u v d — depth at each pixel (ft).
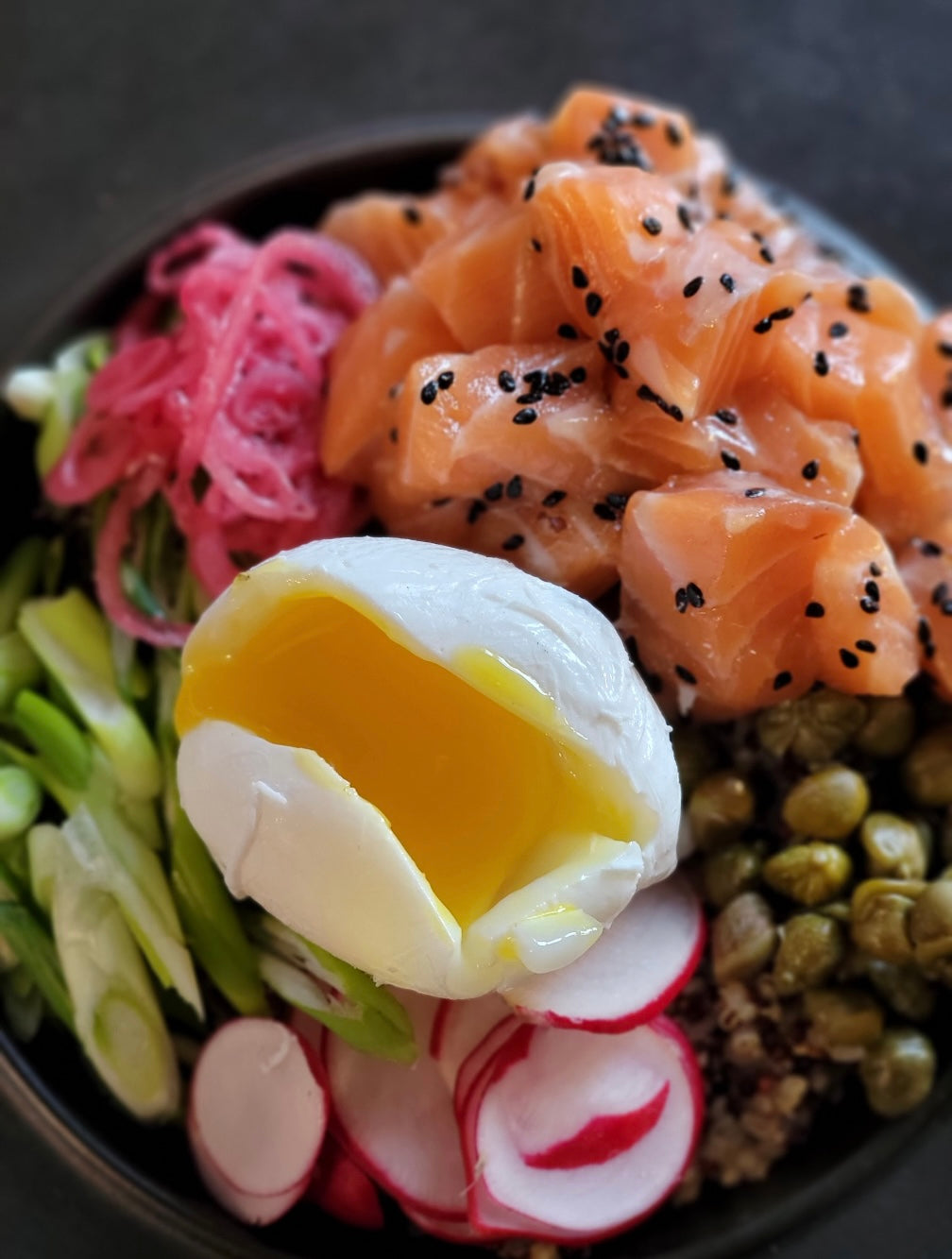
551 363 0.41
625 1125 0.39
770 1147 0.42
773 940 0.40
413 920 0.32
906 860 0.40
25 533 0.50
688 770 0.42
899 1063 0.39
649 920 0.41
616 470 0.40
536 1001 0.37
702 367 0.38
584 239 0.39
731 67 0.71
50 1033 0.43
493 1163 0.38
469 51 0.70
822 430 0.41
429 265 0.43
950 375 0.46
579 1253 0.40
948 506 0.43
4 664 0.45
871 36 0.72
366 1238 0.41
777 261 0.42
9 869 0.43
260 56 0.69
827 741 0.42
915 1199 0.39
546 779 0.34
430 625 0.33
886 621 0.39
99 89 0.68
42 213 0.64
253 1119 0.40
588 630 0.35
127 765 0.43
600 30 0.72
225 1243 0.38
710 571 0.37
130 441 0.46
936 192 0.68
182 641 0.45
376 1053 0.39
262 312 0.46
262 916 0.41
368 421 0.44
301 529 0.45
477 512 0.42
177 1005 0.43
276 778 0.33
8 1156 0.40
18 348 0.51
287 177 0.55
